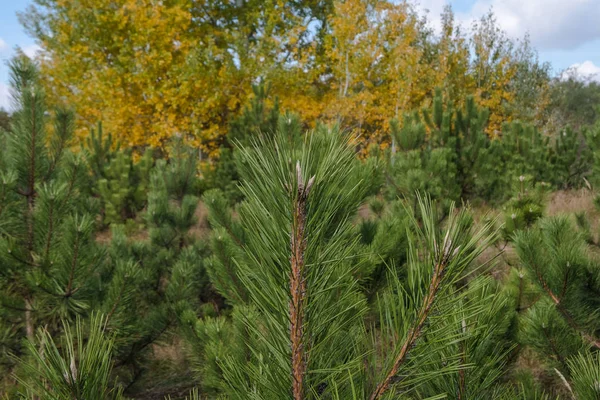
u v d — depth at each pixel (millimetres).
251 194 919
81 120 18078
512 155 10648
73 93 18594
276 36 19219
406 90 17859
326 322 1027
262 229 902
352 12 18000
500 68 23266
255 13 21453
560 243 2475
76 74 18219
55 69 18156
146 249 5270
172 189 8883
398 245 2693
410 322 959
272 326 997
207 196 3361
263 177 881
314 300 951
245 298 2967
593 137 7551
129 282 3322
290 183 839
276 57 18766
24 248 3273
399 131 8984
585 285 2316
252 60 17562
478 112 9773
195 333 3521
